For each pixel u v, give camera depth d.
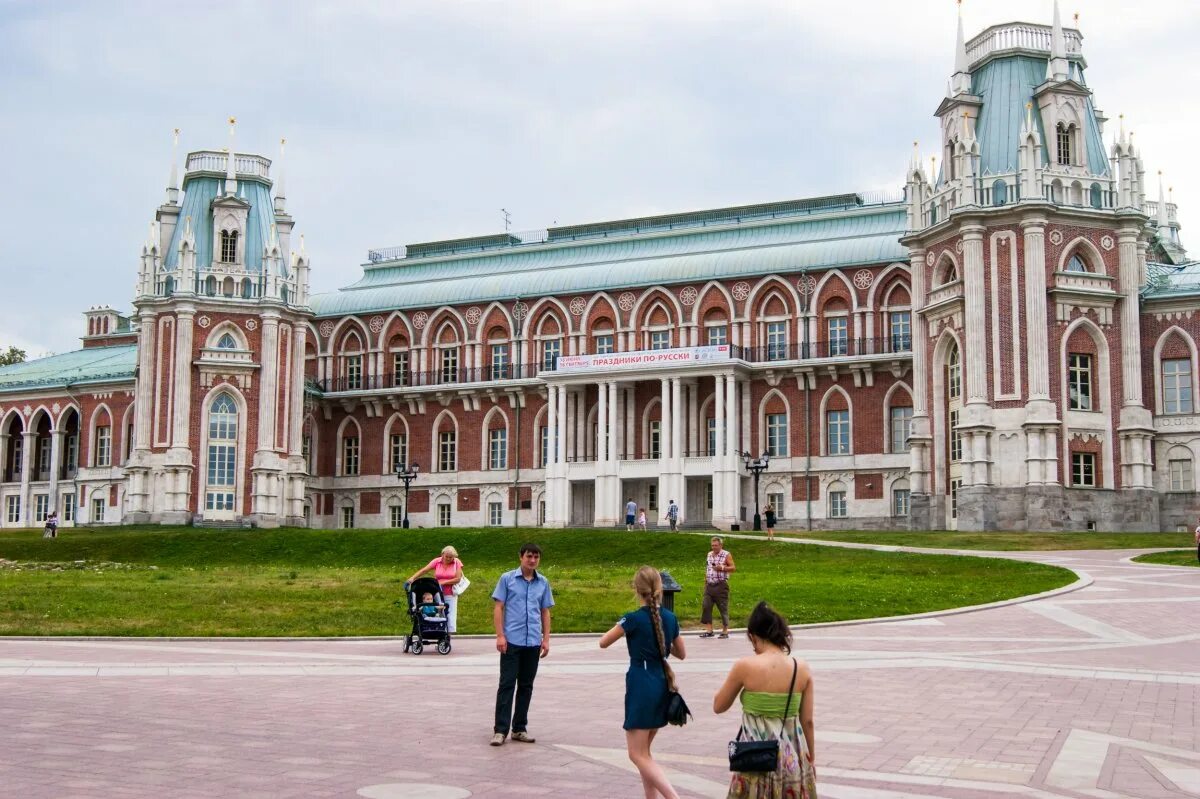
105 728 15.89
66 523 87.19
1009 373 62.06
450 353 87.88
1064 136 65.06
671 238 86.50
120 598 34.25
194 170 80.94
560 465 78.75
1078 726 16.58
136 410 77.81
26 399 89.19
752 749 9.84
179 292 76.94
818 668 22.11
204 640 27.34
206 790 12.55
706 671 22.06
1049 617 30.55
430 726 16.44
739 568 48.00
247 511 76.75
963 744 15.37
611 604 33.56
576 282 84.50
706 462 74.69
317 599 34.56
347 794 12.50
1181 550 48.97
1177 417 63.78
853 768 14.02
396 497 87.44
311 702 18.33
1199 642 25.92
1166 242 91.75
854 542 56.91
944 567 44.47
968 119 65.75
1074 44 67.50
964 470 62.38
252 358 78.12
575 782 13.23
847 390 76.00
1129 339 63.34
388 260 96.00
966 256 63.34
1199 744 15.47
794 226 83.00
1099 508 61.41
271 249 79.50
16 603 32.59
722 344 79.94
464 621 30.94
